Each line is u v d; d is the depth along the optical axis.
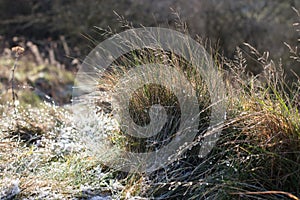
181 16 8.22
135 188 3.13
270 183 3.03
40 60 7.96
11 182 3.05
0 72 6.83
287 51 7.81
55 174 3.23
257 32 8.30
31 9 9.96
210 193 3.03
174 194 3.12
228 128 3.29
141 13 8.82
